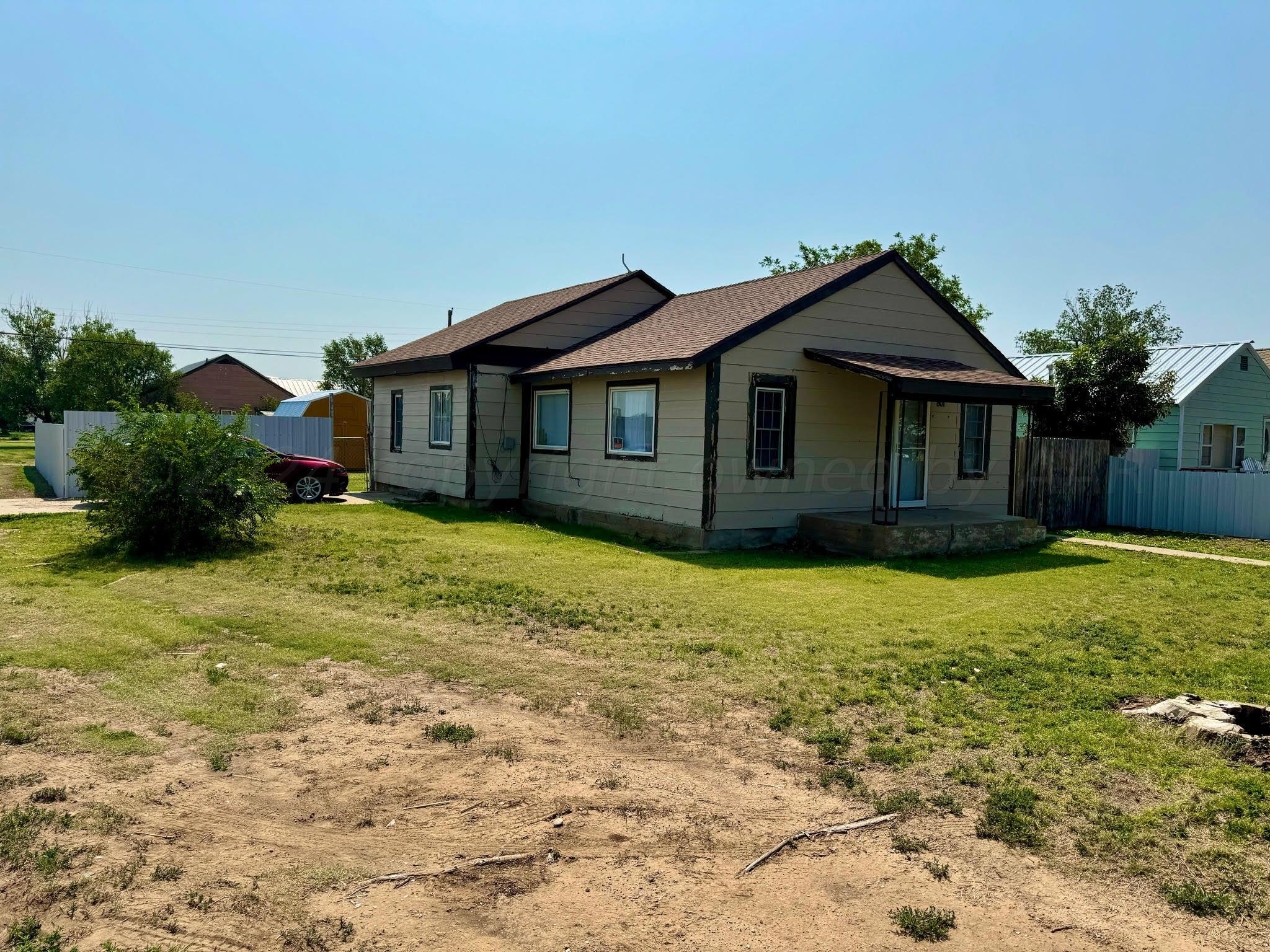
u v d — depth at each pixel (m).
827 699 5.72
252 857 3.62
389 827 3.92
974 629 7.71
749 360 12.65
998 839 3.87
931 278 33.22
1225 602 9.23
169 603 8.11
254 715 5.21
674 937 3.13
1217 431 25.83
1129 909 3.33
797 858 3.72
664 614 8.13
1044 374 22.72
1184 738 5.00
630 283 18.28
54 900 3.23
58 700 5.34
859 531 12.38
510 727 5.18
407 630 7.31
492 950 3.04
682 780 4.49
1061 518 17.92
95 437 11.30
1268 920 3.25
